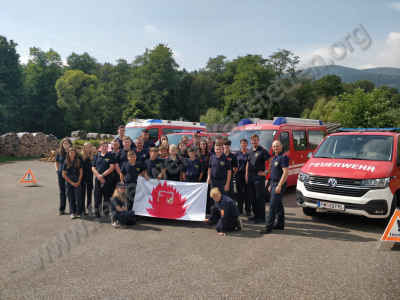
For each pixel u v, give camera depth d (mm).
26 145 22250
